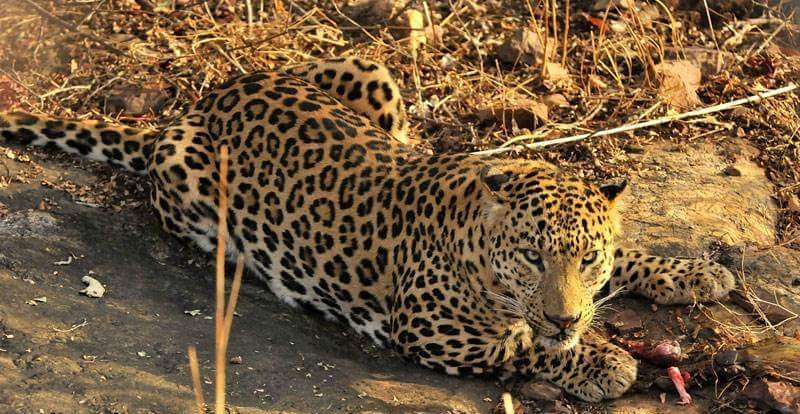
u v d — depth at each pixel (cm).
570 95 994
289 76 816
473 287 674
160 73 930
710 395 683
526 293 646
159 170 752
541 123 949
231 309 487
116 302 689
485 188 658
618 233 683
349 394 652
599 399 682
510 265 647
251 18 1001
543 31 1048
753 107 1005
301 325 732
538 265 639
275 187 748
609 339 737
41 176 791
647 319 756
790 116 1000
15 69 917
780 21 1150
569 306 629
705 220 849
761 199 891
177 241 771
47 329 647
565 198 643
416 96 958
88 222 759
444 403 662
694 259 789
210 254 773
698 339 736
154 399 609
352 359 708
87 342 645
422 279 693
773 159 945
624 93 995
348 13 1054
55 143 814
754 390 669
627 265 777
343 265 731
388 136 777
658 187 891
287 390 644
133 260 739
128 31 986
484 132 937
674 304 765
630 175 905
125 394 608
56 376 610
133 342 654
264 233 754
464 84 980
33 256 709
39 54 933
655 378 697
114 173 815
